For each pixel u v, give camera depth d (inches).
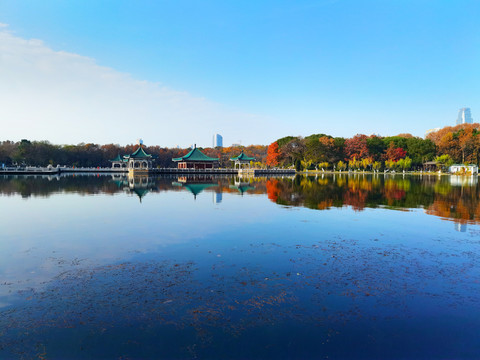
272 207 1024.2
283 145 5196.9
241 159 4569.4
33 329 291.6
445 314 324.2
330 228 711.1
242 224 749.3
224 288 380.8
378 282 402.9
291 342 274.8
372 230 691.4
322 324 303.3
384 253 524.7
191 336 282.7
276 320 309.7
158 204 1088.2
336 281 405.7
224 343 272.7
